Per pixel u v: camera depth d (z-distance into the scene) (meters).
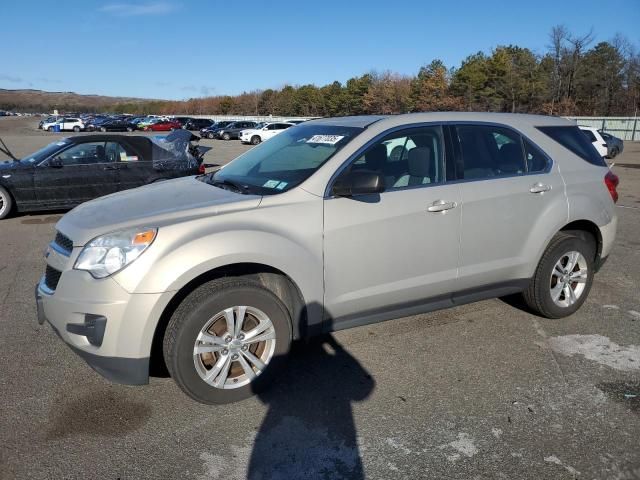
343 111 81.94
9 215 9.19
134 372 2.90
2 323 4.37
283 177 3.52
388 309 3.65
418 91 66.25
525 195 4.03
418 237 3.60
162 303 2.84
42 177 8.92
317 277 3.29
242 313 3.07
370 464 2.65
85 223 3.12
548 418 3.04
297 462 2.67
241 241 2.99
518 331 4.22
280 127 37.62
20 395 3.26
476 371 3.58
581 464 2.65
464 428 2.94
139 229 2.92
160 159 9.62
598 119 43.88
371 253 3.46
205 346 3.00
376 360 3.73
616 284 5.45
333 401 3.21
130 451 2.74
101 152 9.26
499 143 4.08
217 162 21.28
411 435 2.88
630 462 2.66
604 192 4.48
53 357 3.77
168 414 3.07
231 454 2.72
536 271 4.23
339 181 3.33
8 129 53.47
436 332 4.20
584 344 4.00
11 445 2.78
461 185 3.79
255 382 3.17
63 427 2.94
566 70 58.81
